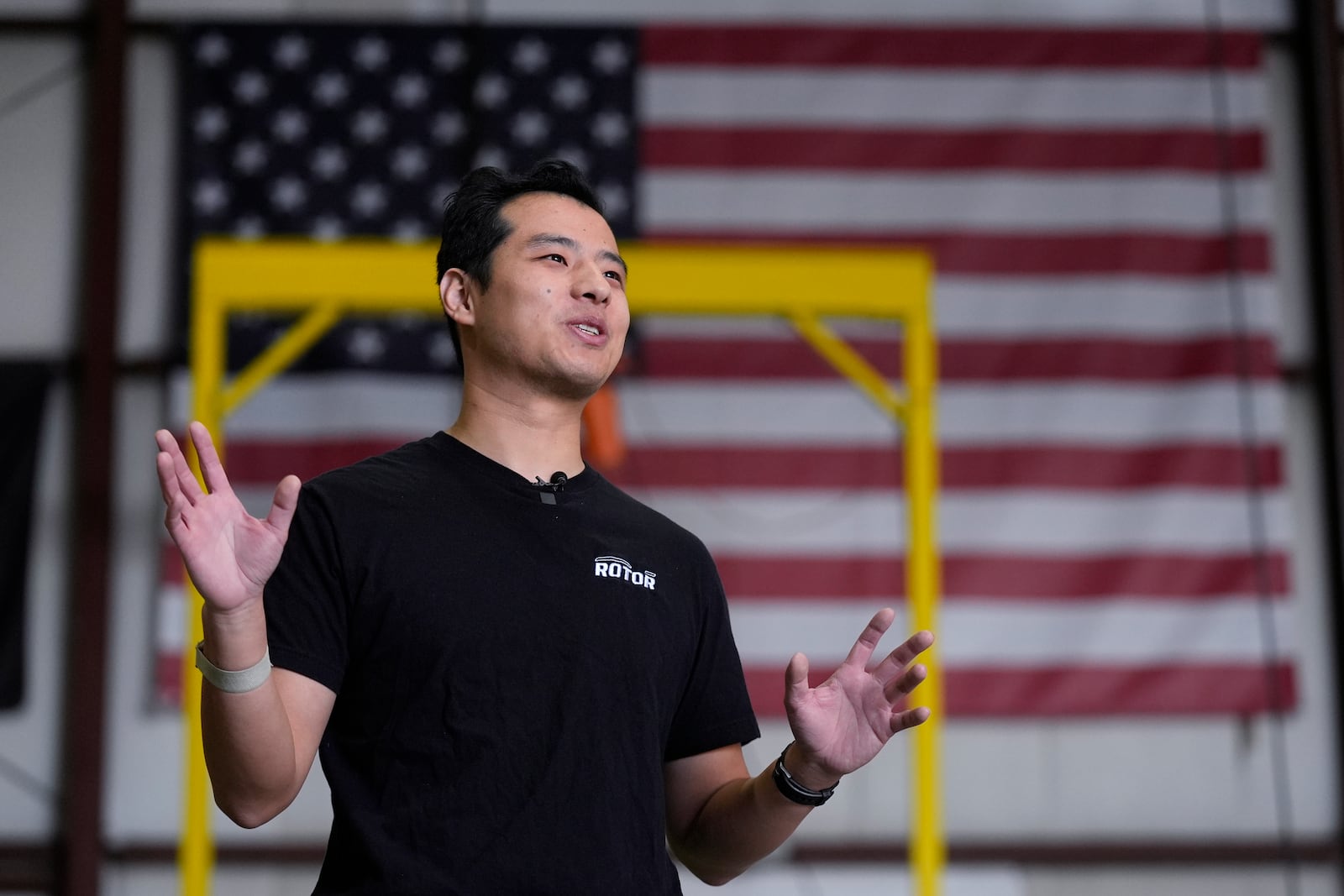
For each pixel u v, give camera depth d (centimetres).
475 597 173
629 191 667
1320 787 661
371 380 652
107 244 660
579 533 184
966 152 681
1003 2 699
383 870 162
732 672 202
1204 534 659
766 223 673
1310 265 695
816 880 640
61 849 629
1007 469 662
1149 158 682
